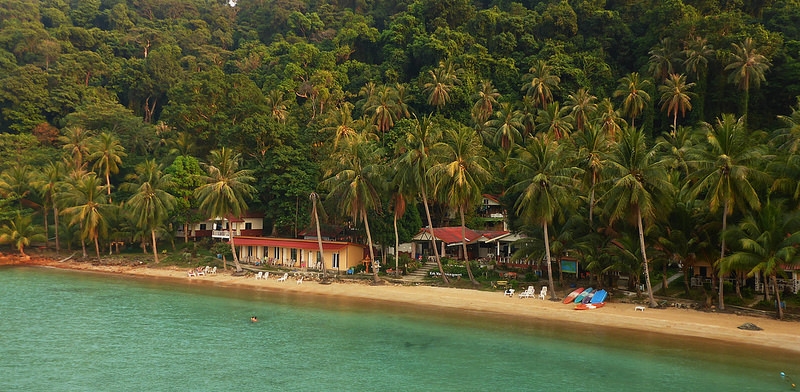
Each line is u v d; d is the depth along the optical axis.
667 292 52.19
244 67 133.00
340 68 117.00
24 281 69.44
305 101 113.50
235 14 193.75
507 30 109.62
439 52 105.56
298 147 86.00
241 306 53.41
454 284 61.06
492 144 89.19
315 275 68.62
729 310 45.69
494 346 39.09
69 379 33.56
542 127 82.44
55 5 171.12
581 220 52.69
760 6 100.50
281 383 32.69
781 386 30.47
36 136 110.06
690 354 36.12
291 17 148.88
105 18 167.62
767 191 43.84
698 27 90.38
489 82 94.81
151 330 44.75
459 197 55.91
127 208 83.94
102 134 92.12
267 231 93.00
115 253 90.12
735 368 33.38
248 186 72.94
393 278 65.00
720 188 41.53
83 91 119.69
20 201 93.25
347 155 63.22
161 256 86.06
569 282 58.53
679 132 73.81
